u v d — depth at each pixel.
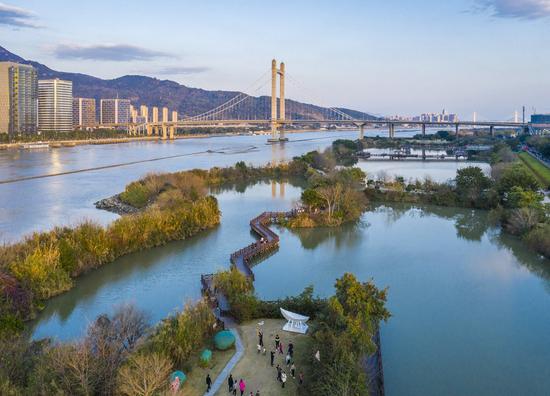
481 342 70.81
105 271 96.12
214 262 102.00
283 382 54.56
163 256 105.69
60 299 82.81
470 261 107.06
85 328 67.69
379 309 66.88
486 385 60.12
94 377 50.06
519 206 135.25
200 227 125.81
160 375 49.38
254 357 60.88
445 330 74.44
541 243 111.62
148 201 152.50
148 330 62.31
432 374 62.41
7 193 171.38
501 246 118.88
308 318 67.62
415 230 134.75
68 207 150.12
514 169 174.25
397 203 172.88
